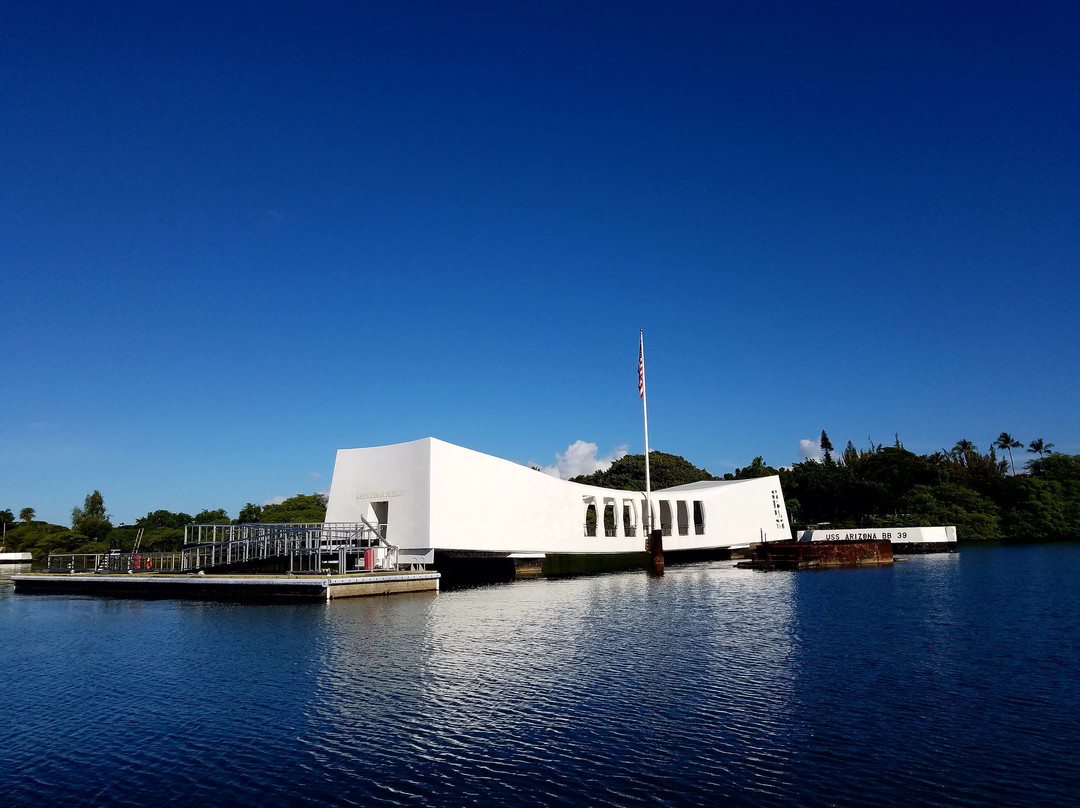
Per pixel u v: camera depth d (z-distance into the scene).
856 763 13.51
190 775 13.49
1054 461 119.19
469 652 23.72
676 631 27.77
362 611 33.91
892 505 102.50
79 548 80.25
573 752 14.31
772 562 64.81
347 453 50.25
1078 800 11.80
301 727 16.06
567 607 35.47
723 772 13.20
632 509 64.06
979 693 18.03
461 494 47.56
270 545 46.09
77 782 13.27
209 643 26.33
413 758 14.12
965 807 11.60
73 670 22.55
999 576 51.09
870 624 29.14
